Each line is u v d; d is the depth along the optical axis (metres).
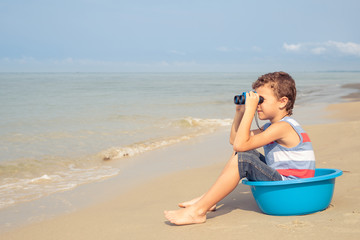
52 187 4.88
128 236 2.82
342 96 22.58
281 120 2.91
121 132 9.43
